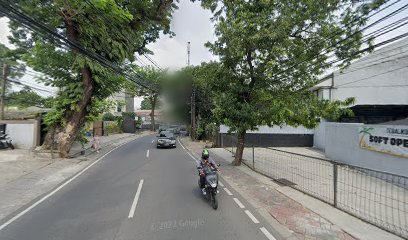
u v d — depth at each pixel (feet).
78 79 55.42
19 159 47.67
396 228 18.76
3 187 30.09
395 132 35.01
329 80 71.46
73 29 45.27
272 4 34.12
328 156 53.47
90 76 52.34
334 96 70.69
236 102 40.70
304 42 38.40
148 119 237.25
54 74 55.88
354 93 68.33
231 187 30.81
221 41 37.09
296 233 18.07
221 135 77.25
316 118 37.40
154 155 58.54
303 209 22.91
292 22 34.42
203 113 114.42
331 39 35.60
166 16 58.54
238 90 39.99
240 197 26.66
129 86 71.82
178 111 122.72
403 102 63.82
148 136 130.00
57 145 52.75
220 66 42.01
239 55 36.42
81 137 59.26
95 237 17.44
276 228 18.90
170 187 30.25
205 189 25.59
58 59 54.29
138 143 88.74
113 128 133.80
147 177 35.58
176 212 22.11
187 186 30.76
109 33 46.62
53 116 52.70
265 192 28.53
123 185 31.17
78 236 17.60
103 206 23.59
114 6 37.11
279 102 37.17
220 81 41.32
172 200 25.34
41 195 27.09
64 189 29.45
